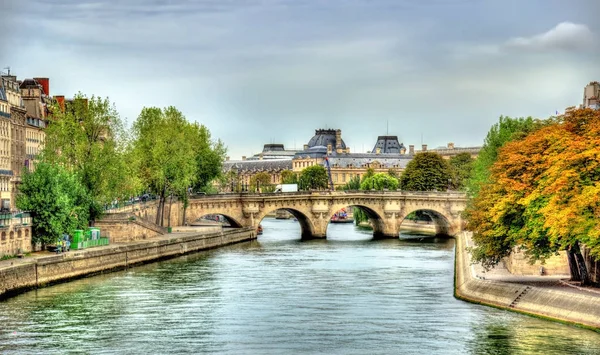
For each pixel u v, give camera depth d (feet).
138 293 439.63
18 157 644.27
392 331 351.87
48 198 501.56
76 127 577.43
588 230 347.56
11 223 467.11
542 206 380.37
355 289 462.19
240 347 327.26
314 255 650.43
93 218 578.25
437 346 326.24
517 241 401.70
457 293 436.76
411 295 440.86
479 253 431.02
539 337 331.36
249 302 418.72
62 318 372.58
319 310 398.83
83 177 573.33
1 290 406.41
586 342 322.75
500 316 372.79
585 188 352.08
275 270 546.67
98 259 512.22
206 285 472.44
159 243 603.67
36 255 481.05
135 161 615.57
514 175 411.75
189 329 356.79
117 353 316.60
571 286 389.39
